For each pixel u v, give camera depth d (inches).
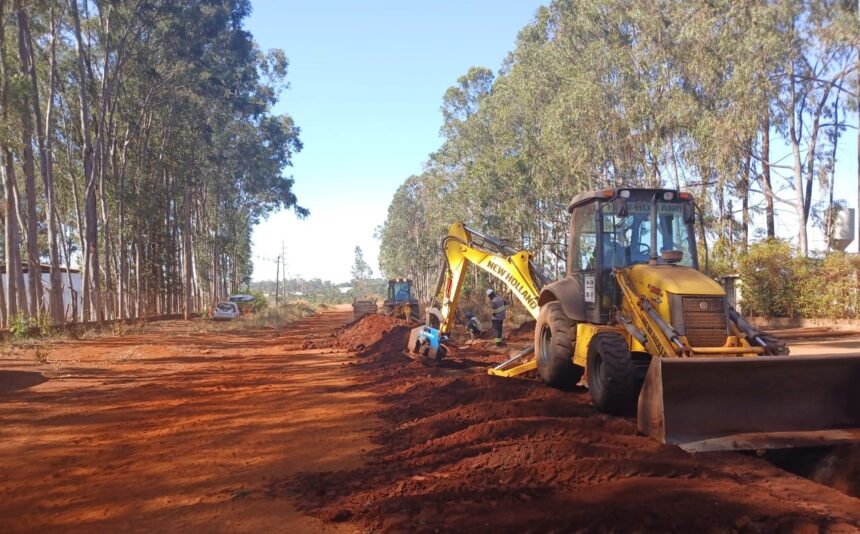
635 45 1202.0
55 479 281.3
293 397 485.7
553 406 351.3
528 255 499.8
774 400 294.4
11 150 1019.9
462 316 1238.3
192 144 1715.1
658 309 333.4
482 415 351.6
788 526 186.5
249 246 3006.9
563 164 1343.5
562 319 424.5
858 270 1006.4
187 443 343.6
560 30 1405.0
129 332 1277.1
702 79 1088.2
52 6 1091.3
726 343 319.9
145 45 1347.2
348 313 3159.5
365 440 336.2
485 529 194.1
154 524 221.0
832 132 1175.0
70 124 1395.2
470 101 2162.9
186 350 933.8
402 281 1717.5
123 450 332.2
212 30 1395.2
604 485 232.8
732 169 1077.8
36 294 1081.4
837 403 298.0
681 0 1109.1
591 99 1211.9
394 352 713.0
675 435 282.0
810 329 1008.2
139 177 1555.1
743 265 1129.4
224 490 256.4
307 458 303.9
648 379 291.0
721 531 187.2
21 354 816.3
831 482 257.6
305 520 218.2
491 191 1704.0
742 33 987.3
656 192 385.7
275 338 1235.9
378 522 209.8
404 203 3715.6
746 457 264.5
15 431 382.3
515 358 506.6
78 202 1441.9
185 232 1856.5
